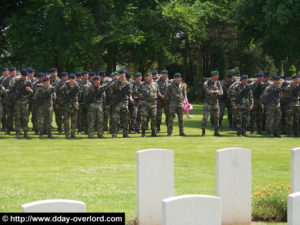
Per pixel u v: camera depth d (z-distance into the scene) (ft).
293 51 156.04
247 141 82.53
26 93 84.02
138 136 89.45
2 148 71.05
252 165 58.54
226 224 32.55
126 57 231.71
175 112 90.38
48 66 189.67
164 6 194.70
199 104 237.25
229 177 32.35
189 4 207.10
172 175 31.83
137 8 197.77
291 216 23.35
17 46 194.08
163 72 96.22
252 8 151.23
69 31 180.34
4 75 93.35
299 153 33.99
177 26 200.85
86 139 83.76
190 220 22.25
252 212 35.50
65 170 53.72
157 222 31.63
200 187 45.11
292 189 34.04
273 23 145.89
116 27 183.32
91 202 38.91
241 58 262.06
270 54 179.11
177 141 81.41
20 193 41.73
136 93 89.86
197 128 107.14
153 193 31.32
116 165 57.11
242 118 91.20
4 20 197.36
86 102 85.66
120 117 94.58
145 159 30.96
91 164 57.77
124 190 43.65
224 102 106.22
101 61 195.72
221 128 107.55
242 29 191.01
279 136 89.92
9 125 90.63
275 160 62.49
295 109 90.33
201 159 62.64
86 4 196.34
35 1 187.42
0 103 85.30
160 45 197.36
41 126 84.69
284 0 136.87
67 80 90.58
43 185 45.42
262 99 90.94
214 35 257.34
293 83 90.63
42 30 189.88
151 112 88.58
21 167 55.47
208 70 289.12
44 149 70.38
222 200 32.19
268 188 39.78
